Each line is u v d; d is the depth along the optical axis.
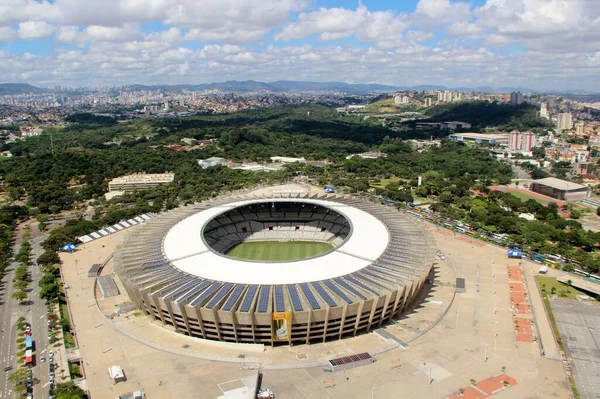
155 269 169.88
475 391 125.69
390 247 187.75
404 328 158.50
